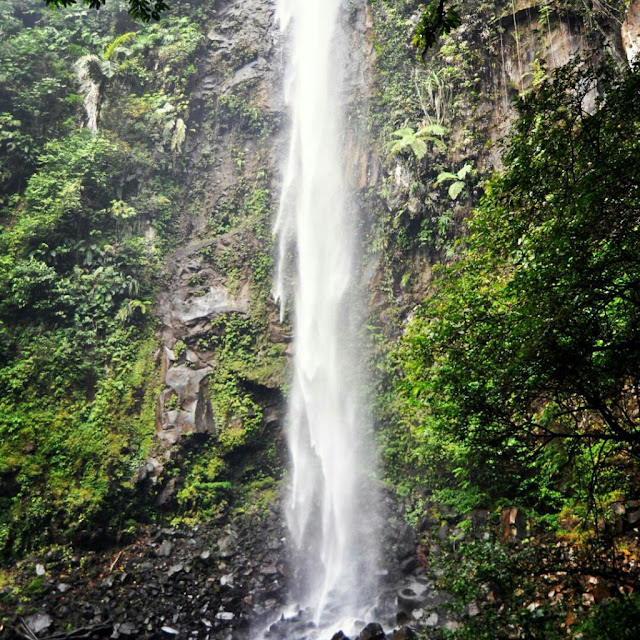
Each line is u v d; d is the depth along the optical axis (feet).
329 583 32.96
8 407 34.76
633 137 13.21
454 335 15.78
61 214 41.27
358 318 45.50
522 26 44.96
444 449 28.58
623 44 36.22
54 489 33.06
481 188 42.86
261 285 46.14
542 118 14.85
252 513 37.65
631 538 18.94
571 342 13.61
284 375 43.27
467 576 15.98
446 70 46.14
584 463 19.15
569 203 13.57
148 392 40.14
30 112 45.65
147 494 35.99
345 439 42.32
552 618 14.49
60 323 39.55
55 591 29.12
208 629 27.86
